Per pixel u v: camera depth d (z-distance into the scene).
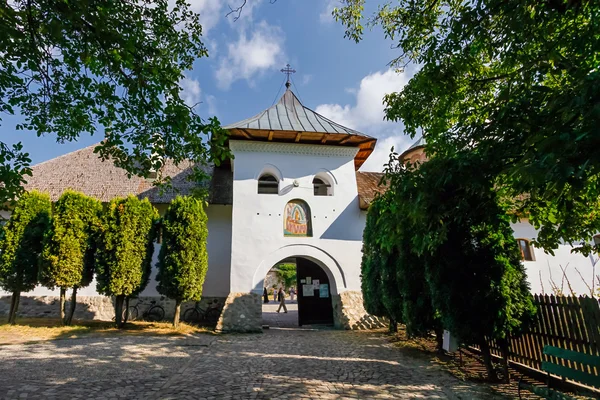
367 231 12.51
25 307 14.59
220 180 17.28
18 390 5.67
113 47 4.77
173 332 12.00
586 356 4.68
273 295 40.78
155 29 5.80
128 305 13.99
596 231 6.13
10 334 10.58
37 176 16.50
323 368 7.61
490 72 6.45
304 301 15.84
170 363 7.89
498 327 6.20
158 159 6.72
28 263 12.59
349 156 15.92
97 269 12.30
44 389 5.79
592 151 2.71
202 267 12.88
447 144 5.29
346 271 14.70
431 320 8.45
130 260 12.33
